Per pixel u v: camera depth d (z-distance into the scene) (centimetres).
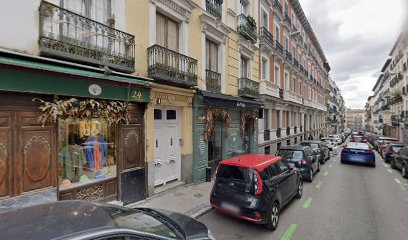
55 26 460
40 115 429
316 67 3391
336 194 738
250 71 1273
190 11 820
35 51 428
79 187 495
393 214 566
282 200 544
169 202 621
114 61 545
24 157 409
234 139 1107
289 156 927
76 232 185
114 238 200
